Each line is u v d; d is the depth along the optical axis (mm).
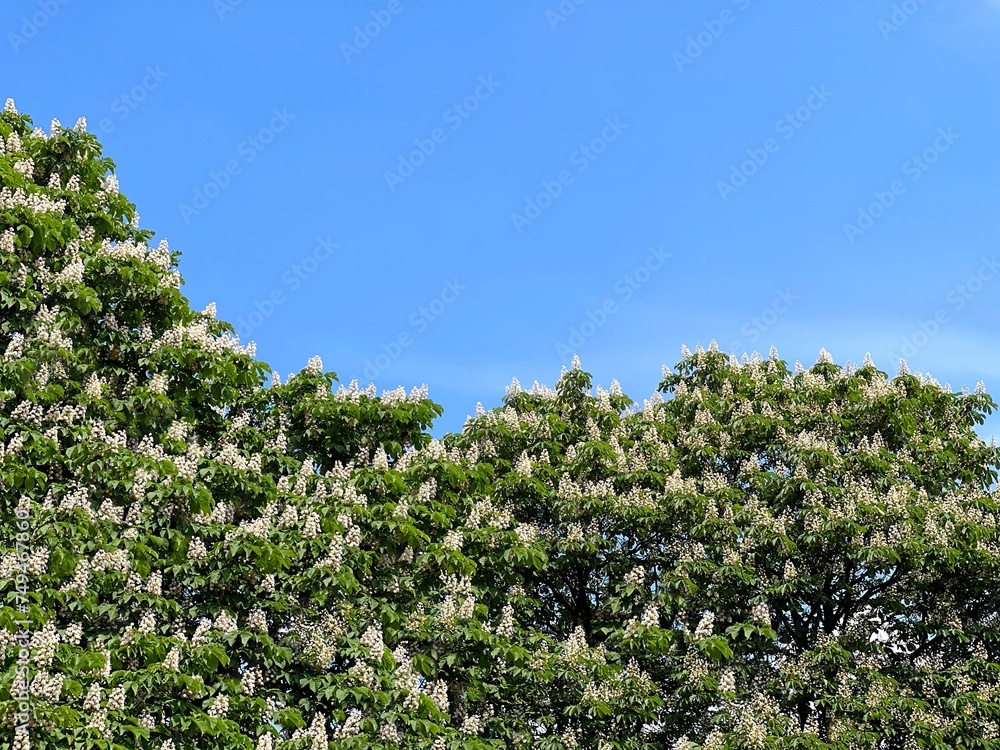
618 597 19594
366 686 15094
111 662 13383
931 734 18109
